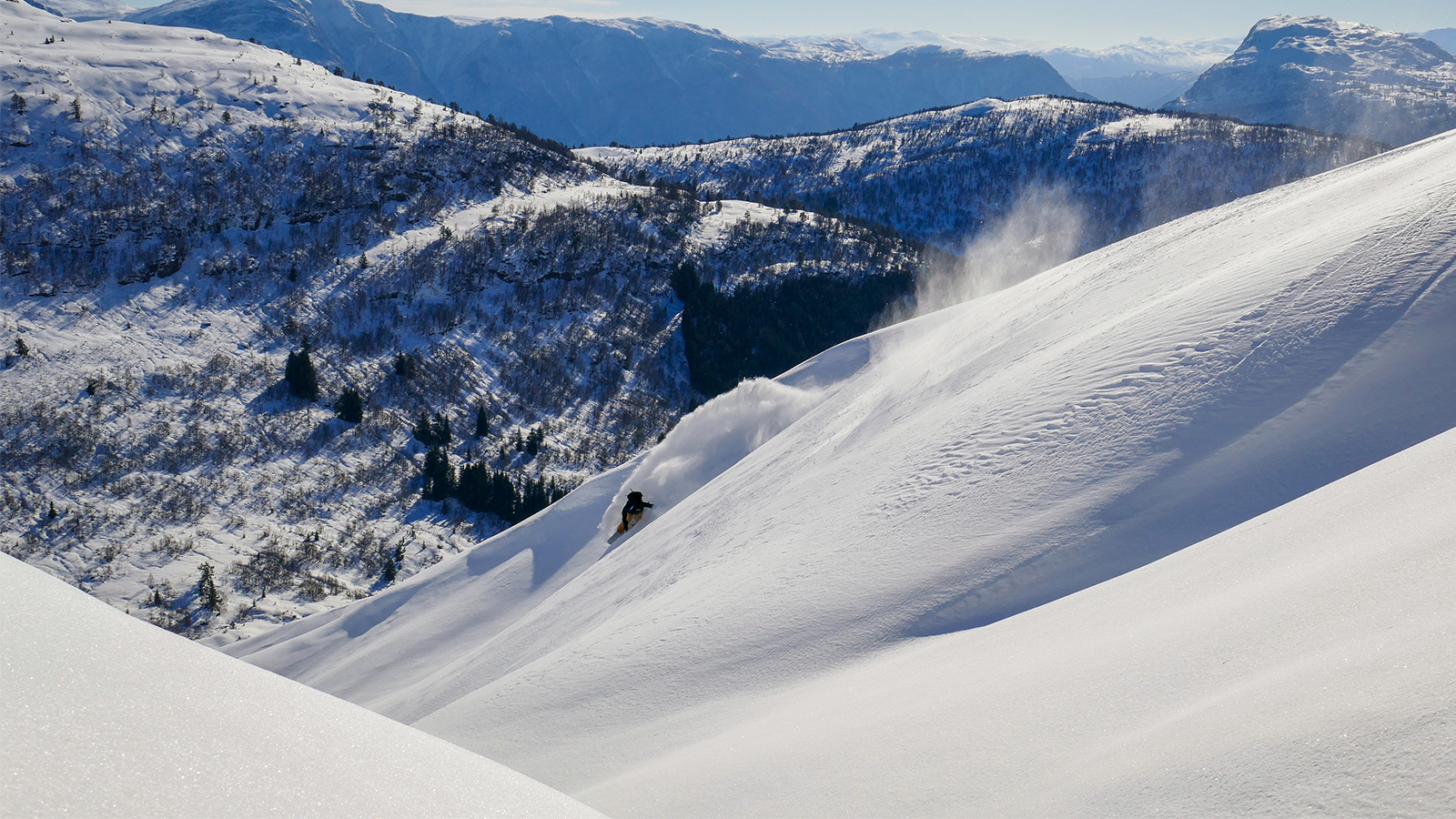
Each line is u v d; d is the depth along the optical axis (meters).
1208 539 6.30
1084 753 3.27
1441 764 1.71
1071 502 7.99
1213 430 8.05
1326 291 9.13
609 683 9.13
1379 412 7.26
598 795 6.01
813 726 5.54
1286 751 2.22
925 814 3.38
